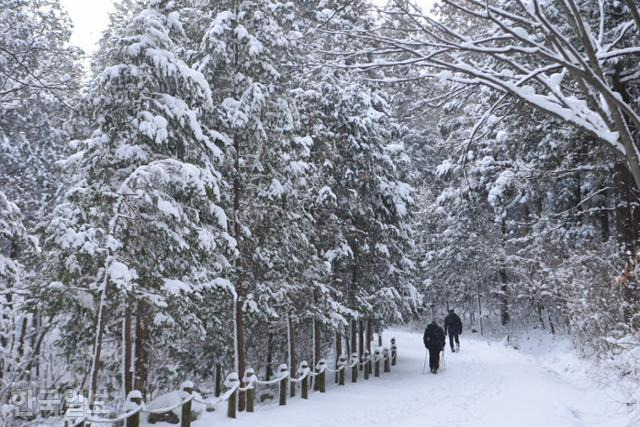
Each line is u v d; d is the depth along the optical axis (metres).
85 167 8.87
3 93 9.34
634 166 5.36
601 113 5.65
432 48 5.89
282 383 11.02
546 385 12.62
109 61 8.92
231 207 10.91
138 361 9.15
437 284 33.94
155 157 8.80
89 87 9.10
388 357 16.64
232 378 9.66
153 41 8.68
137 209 8.25
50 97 11.52
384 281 16.95
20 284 8.70
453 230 30.97
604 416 8.73
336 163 14.63
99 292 7.96
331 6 5.93
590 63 5.47
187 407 8.25
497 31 6.49
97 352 7.29
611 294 12.43
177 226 8.58
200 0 11.59
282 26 11.30
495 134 14.56
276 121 11.28
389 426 8.93
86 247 7.41
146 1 9.59
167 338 10.59
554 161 14.19
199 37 11.62
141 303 9.04
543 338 24.06
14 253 11.13
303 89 14.60
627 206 13.23
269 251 11.50
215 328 12.07
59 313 8.43
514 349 24.16
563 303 17.83
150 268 8.66
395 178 16.91
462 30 6.36
